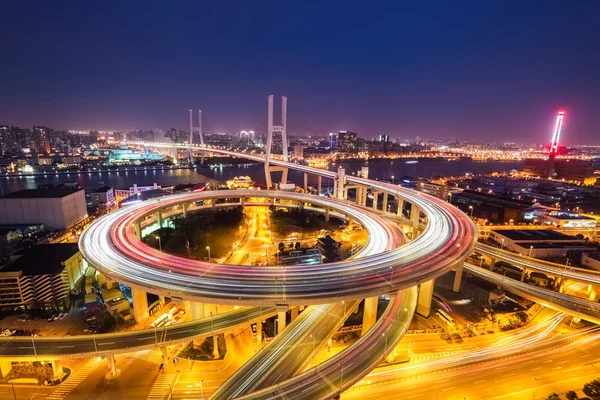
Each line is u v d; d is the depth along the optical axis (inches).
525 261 4608.8
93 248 3996.1
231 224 6732.3
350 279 3189.0
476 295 4284.0
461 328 3499.0
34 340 2802.7
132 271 3368.6
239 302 2815.0
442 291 4372.5
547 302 3634.4
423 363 2974.9
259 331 3208.7
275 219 7185.0
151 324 3479.3
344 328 3501.5
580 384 2751.0
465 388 2682.1
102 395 2581.2
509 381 2768.2
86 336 2864.2
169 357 2987.2
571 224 6993.1
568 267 4446.4
